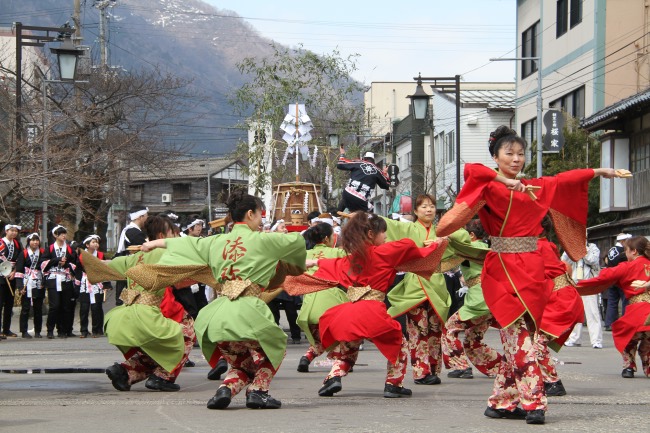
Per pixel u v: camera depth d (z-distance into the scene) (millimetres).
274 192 22078
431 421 7438
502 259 7363
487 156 43938
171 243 8414
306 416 7738
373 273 8766
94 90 32312
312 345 12008
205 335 8094
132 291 9570
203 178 67312
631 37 30781
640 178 26969
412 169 46875
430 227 10570
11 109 27078
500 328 7453
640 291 11359
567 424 7246
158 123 33656
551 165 29562
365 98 67438
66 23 24297
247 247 8031
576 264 17078
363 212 8930
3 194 25234
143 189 68062
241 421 7438
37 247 19344
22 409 8234
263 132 35094
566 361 13914
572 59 33062
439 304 10305
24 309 19188
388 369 9172
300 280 9297
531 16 37469
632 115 27375
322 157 35906
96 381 10656
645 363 11594
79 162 28125
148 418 7633
